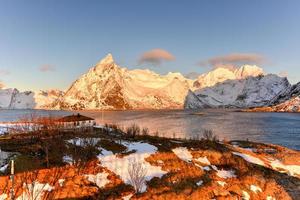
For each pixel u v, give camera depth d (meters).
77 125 74.69
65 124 75.12
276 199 41.19
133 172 38.44
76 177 35.31
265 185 43.72
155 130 122.25
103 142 49.50
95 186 34.75
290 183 47.25
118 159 43.06
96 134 58.53
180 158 47.62
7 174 33.00
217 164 48.69
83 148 44.25
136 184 35.47
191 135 105.44
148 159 44.34
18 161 36.16
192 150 52.09
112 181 36.47
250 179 43.72
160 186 36.78
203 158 49.59
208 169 45.53
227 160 50.00
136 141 55.00
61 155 41.06
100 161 41.28
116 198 33.28
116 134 62.00
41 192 31.03
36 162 37.19
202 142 59.25
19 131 60.50
